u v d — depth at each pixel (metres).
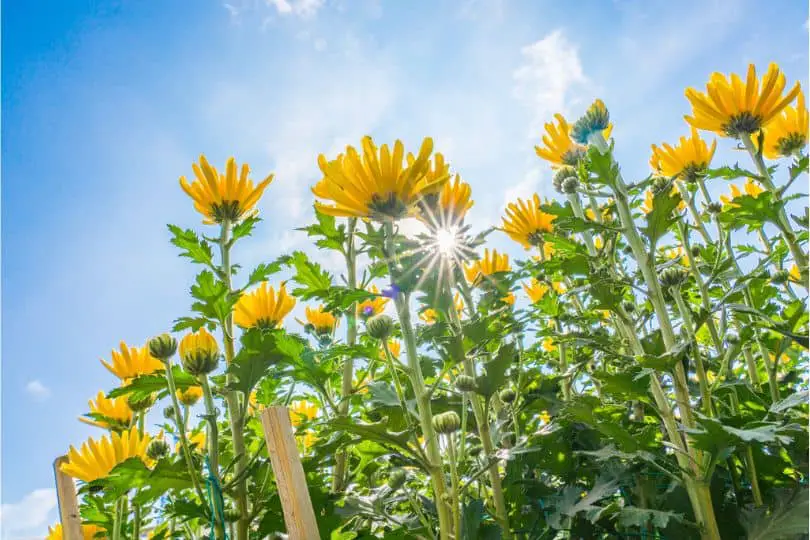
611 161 0.43
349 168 0.39
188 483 0.42
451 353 0.40
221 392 0.47
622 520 0.38
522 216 0.60
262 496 0.44
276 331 0.45
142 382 0.44
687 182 0.55
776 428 0.33
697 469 0.37
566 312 0.58
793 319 0.45
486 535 0.43
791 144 0.54
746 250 0.59
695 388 0.48
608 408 0.52
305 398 0.57
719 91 0.49
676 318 0.57
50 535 0.62
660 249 0.64
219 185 0.51
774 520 0.36
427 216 0.42
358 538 0.46
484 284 0.56
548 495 0.45
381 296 0.40
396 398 0.43
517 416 0.55
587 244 0.51
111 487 0.46
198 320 0.46
